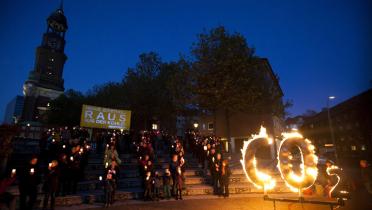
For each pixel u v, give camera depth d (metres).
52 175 8.90
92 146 20.72
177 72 27.52
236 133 32.12
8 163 12.01
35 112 101.19
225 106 23.02
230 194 12.54
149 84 39.19
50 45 120.50
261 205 10.05
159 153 19.84
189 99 26.48
